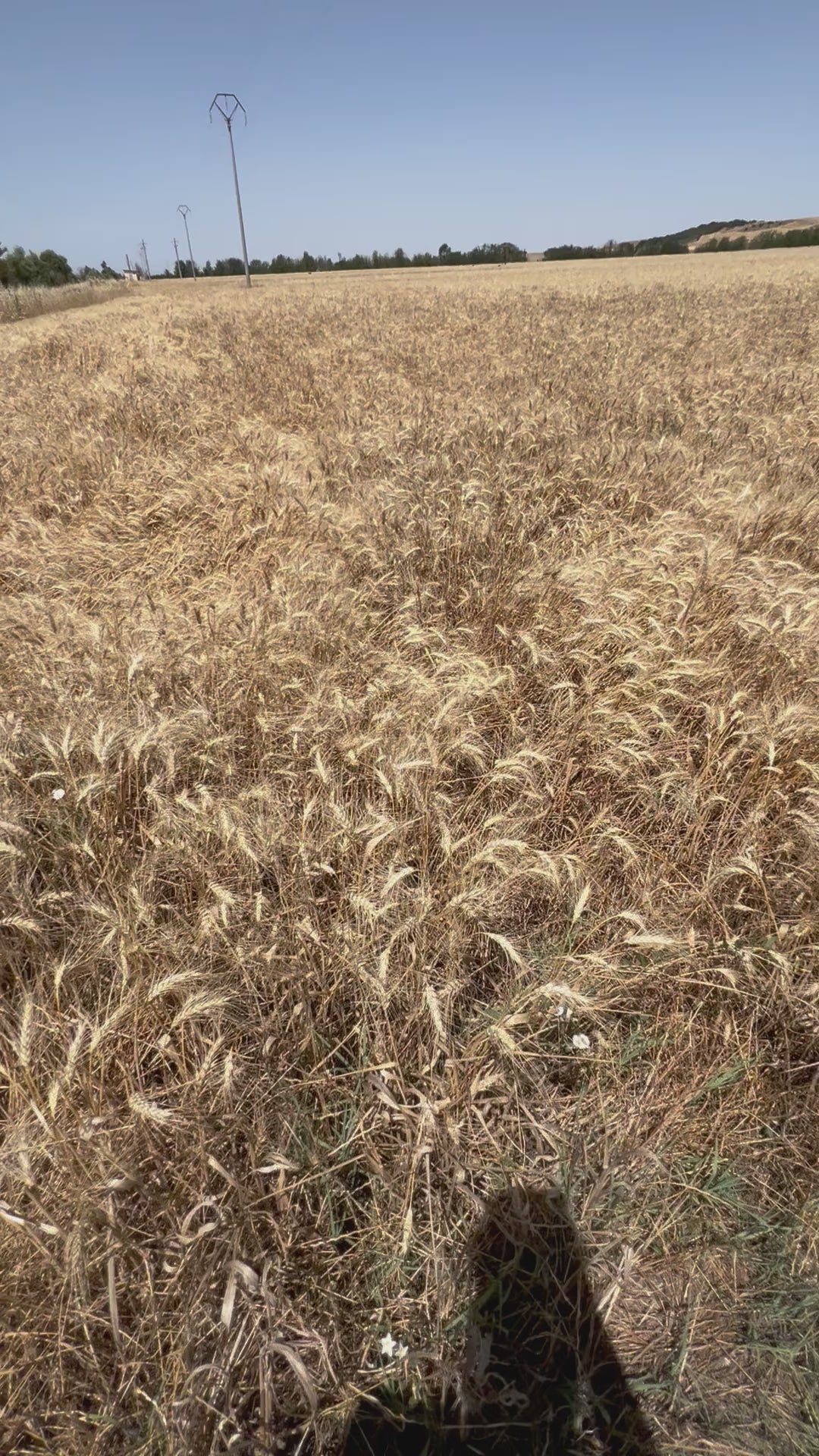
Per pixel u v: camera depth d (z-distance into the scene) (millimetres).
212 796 3047
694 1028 2459
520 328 18516
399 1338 1826
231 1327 1708
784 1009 2457
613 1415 1769
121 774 3041
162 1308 1748
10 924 2365
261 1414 1666
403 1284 1898
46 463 7598
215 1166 1755
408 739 3188
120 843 2844
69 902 2654
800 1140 2219
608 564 4758
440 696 3555
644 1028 2477
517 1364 1818
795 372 11266
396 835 2777
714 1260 1985
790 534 5625
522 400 10227
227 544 5867
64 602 4703
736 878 2863
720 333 16281
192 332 18297
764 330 16703
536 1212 2021
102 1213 1702
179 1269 1673
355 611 4566
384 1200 2010
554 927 2760
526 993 2283
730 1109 2260
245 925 2531
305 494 6461
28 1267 1695
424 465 7016
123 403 9875
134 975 2246
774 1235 2031
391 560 5316
